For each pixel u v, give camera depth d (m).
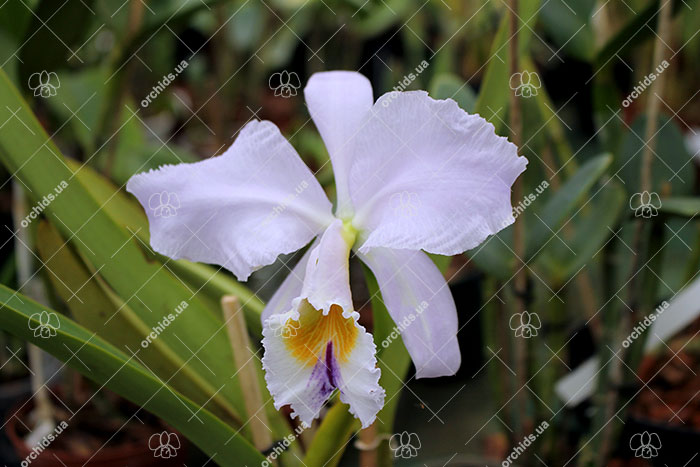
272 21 0.94
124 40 0.59
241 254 0.44
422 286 0.44
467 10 0.91
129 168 0.66
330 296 0.43
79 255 0.49
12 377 0.69
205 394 0.49
